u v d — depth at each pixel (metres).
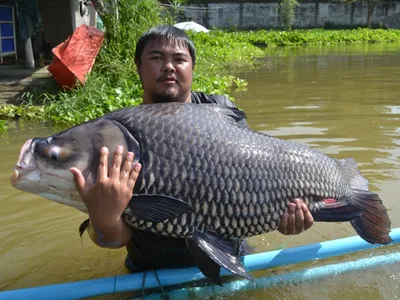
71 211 1.88
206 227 1.14
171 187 1.10
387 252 1.55
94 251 1.60
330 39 11.68
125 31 4.09
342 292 1.35
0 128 2.85
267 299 1.32
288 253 1.44
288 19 14.21
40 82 3.97
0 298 1.23
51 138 1.08
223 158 1.13
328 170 1.29
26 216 1.83
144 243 1.33
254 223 1.18
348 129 2.89
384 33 12.81
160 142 1.10
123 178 1.03
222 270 1.38
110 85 3.65
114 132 1.08
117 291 1.29
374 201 1.37
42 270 1.49
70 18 4.67
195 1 14.06
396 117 3.21
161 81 1.28
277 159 1.20
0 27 4.81
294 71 5.75
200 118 1.16
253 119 3.13
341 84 4.63
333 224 1.78
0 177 2.16
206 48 6.64
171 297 1.31
